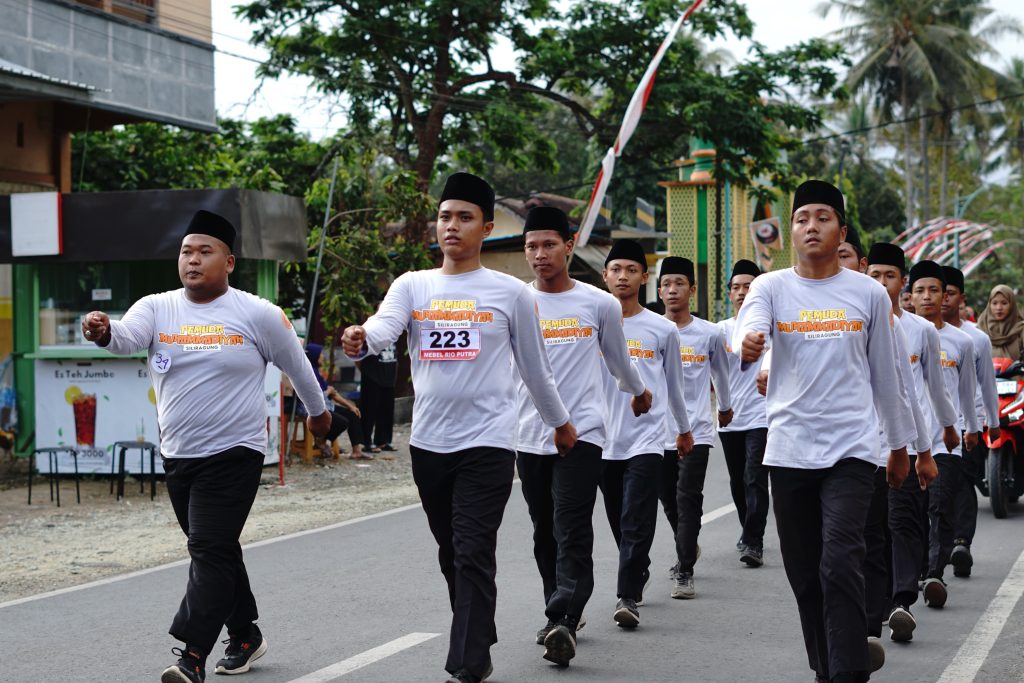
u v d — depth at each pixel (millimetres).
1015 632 7055
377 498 13484
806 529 5348
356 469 15984
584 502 6500
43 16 17297
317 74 24156
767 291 5434
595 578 8703
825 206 5320
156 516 12156
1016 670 6219
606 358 6832
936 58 52750
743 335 5242
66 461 14500
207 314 5816
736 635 7031
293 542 10375
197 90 20297
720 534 10695
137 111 18938
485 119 25125
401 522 11547
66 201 14188
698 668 6289
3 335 16672
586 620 7434
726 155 26828
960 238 44125
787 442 5324
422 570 9016
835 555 5094
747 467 9383
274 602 7887
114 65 18547
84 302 14609
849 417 5246
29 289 14719
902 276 7469
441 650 6613
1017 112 56594
